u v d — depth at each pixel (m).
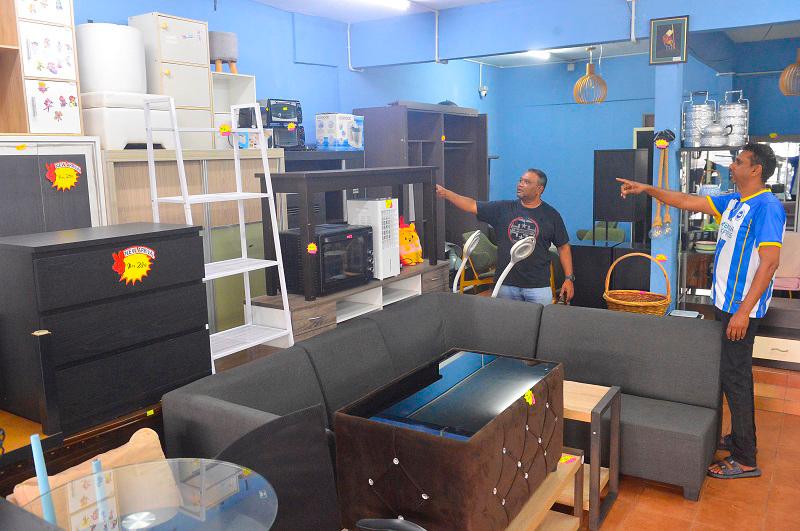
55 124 3.81
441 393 2.53
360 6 6.09
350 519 2.23
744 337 3.34
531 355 3.96
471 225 8.30
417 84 8.26
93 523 1.56
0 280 2.40
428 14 6.39
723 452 3.77
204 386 2.71
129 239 2.54
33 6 3.67
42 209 3.66
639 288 6.13
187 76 4.66
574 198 10.26
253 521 1.53
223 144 4.99
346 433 2.17
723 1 5.04
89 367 2.45
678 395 3.52
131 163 4.13
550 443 2.55
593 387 3.24
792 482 3.40
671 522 3.07
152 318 2.65
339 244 4.28
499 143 10.62
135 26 4.54
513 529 2.20
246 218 4.91
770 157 3.25
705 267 5.54
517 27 5.96
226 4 5.62
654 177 5.30
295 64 6.37
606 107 9.80
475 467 1.96
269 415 2.37
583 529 3.02
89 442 2.46
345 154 6.04
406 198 6.51
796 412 4.29
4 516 1.37
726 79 8.89
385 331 3.77
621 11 5.46
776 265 3.19
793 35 8.46
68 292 2.36
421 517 2.05
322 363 3.27
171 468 1.78
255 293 5.02
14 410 2.51
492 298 4.19
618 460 3.24
